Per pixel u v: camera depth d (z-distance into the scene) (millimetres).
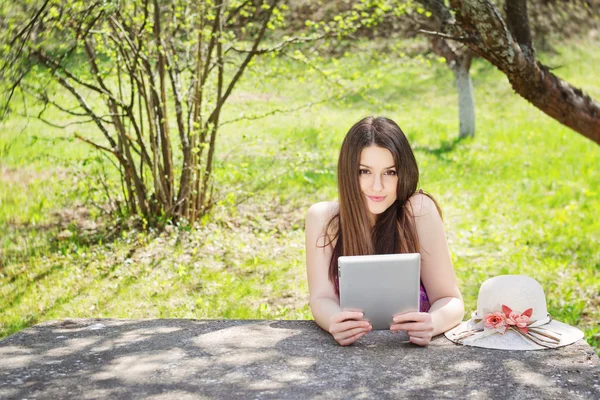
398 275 2607
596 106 5492
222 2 7973
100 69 7695
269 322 2951
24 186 9648
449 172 11500
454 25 5156
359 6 8016
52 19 5562
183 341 2682
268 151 9125
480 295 2744
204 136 8125
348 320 2607
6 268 6785
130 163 8023
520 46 5145
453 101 17938
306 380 2275
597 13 23219
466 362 2424
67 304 5910
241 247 7355
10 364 2447
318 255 3027
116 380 2289
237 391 2188
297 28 11242
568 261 7309
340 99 8508
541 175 11516
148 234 7719
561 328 2676
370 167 2869
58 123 13023
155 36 7484
